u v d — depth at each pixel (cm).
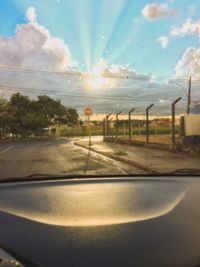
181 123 2553
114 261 225
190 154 2109
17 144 4184
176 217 297
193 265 222
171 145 2356
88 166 1664
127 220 290
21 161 1934
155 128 5441
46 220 293
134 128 5519
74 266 220
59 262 224
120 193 380
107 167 1623
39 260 226
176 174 504
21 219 293
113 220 290
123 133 4684
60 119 10544
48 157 2186
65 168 1580
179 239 254
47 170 1507
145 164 1606
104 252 236
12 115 7588
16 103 8412
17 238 254
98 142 4078
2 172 1445
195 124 2486
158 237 257
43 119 8769
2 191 396
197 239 254
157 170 1398
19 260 223
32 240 251
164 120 5431
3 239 252
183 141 2512
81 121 10081
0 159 2062
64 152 2633
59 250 238
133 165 1688
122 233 264
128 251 236
